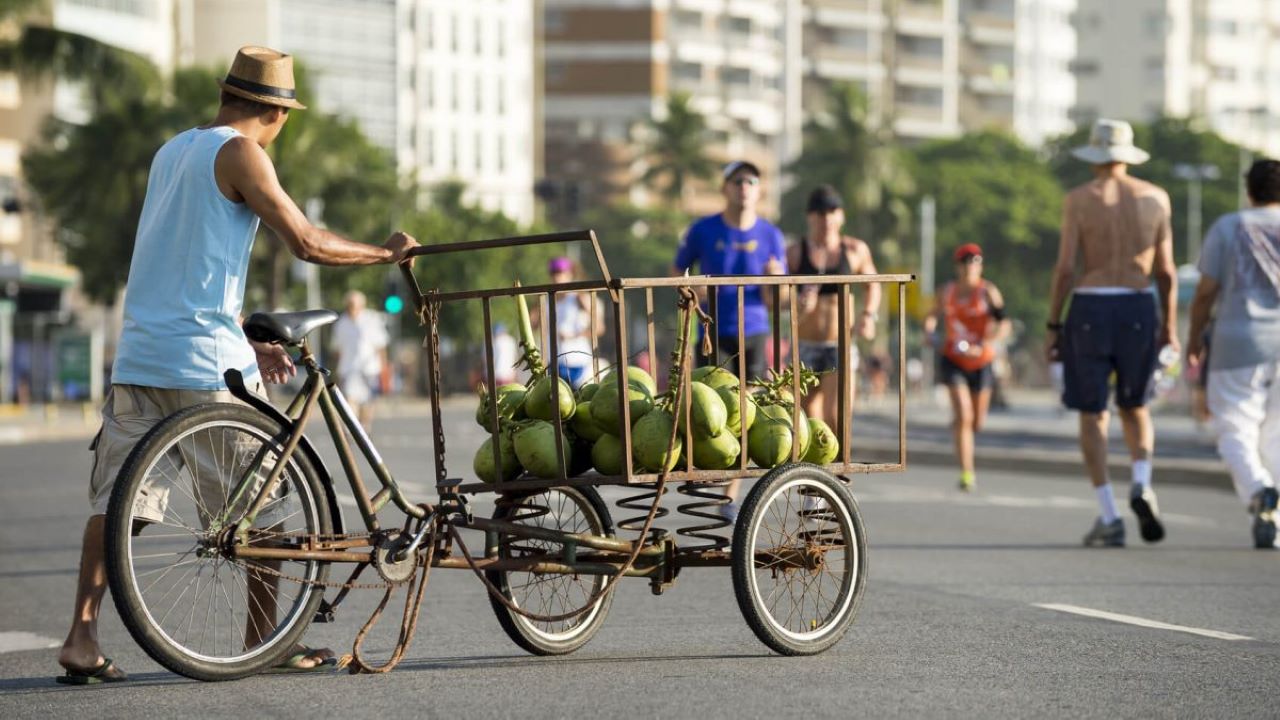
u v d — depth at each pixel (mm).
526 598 16438
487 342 15797
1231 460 27828
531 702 13938
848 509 16672
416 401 163625
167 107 152375
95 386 98750
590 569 16078
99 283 155750
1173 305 28422
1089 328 27891
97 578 15180
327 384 15062
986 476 46500
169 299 15031
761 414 16312
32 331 126062
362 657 16703
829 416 29141
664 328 15789
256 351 15555
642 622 19000
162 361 14961
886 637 17656
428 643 17703
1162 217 28156
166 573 14547
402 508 15367
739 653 16625
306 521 14938
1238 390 27891
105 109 151250
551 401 15492
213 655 14719
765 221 28125
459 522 15586
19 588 23781
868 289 29297
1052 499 37781
